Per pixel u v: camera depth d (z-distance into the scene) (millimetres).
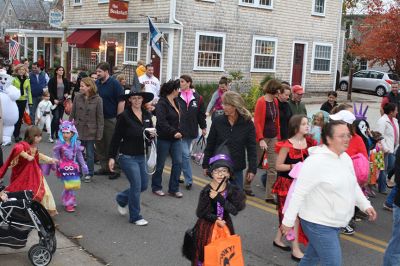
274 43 23469
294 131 6133
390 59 26047
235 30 21828
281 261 5875
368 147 7945
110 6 21234
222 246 4125
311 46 25281
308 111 19781
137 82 11547
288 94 8352
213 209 4410
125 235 6516
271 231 6914
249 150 6648
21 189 6551
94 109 9039
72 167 7262
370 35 26219
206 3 20688
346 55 34938
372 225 7523
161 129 8016
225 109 6527
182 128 8562
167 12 19922
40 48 33750
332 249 4391
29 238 6191
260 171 10523
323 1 25453
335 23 26266
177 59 20188
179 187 8961
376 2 26000
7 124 9930
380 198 9109
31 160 6535
